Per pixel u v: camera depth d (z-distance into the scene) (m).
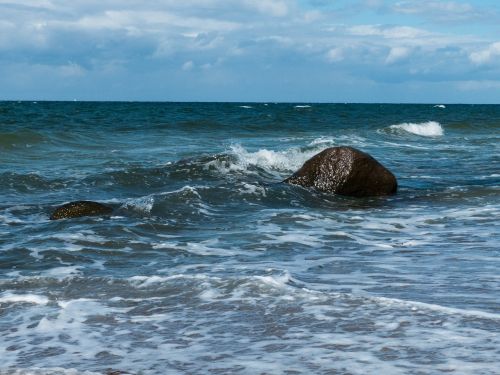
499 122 49.69
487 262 7.77
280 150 22.78
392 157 23.00
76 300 6.12
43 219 10.95
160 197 12.09
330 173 14.47
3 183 14.49
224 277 6.64
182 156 21.80
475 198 13.58
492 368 4.30
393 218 11.38
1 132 24.41
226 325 5.36
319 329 5.18
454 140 32.53
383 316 5.44
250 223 10.75
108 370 4.44
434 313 5.50
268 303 5.89
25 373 4.31
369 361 4.46
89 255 8.40
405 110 89.06
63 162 19.48
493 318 5.36
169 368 4.46
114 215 10.89
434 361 4.43
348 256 8.28
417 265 7.64
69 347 4.94
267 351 4.73
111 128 33.72
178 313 5.71
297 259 8.12
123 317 5.65
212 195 12.75
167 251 8.68
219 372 4.36
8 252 8.46
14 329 5.36
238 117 48.69
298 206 12.80
